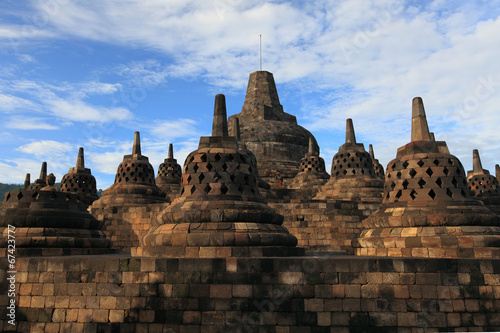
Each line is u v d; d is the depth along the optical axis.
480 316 11.04
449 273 11.30
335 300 11.36
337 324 11.22
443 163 15.88
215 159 14.98
